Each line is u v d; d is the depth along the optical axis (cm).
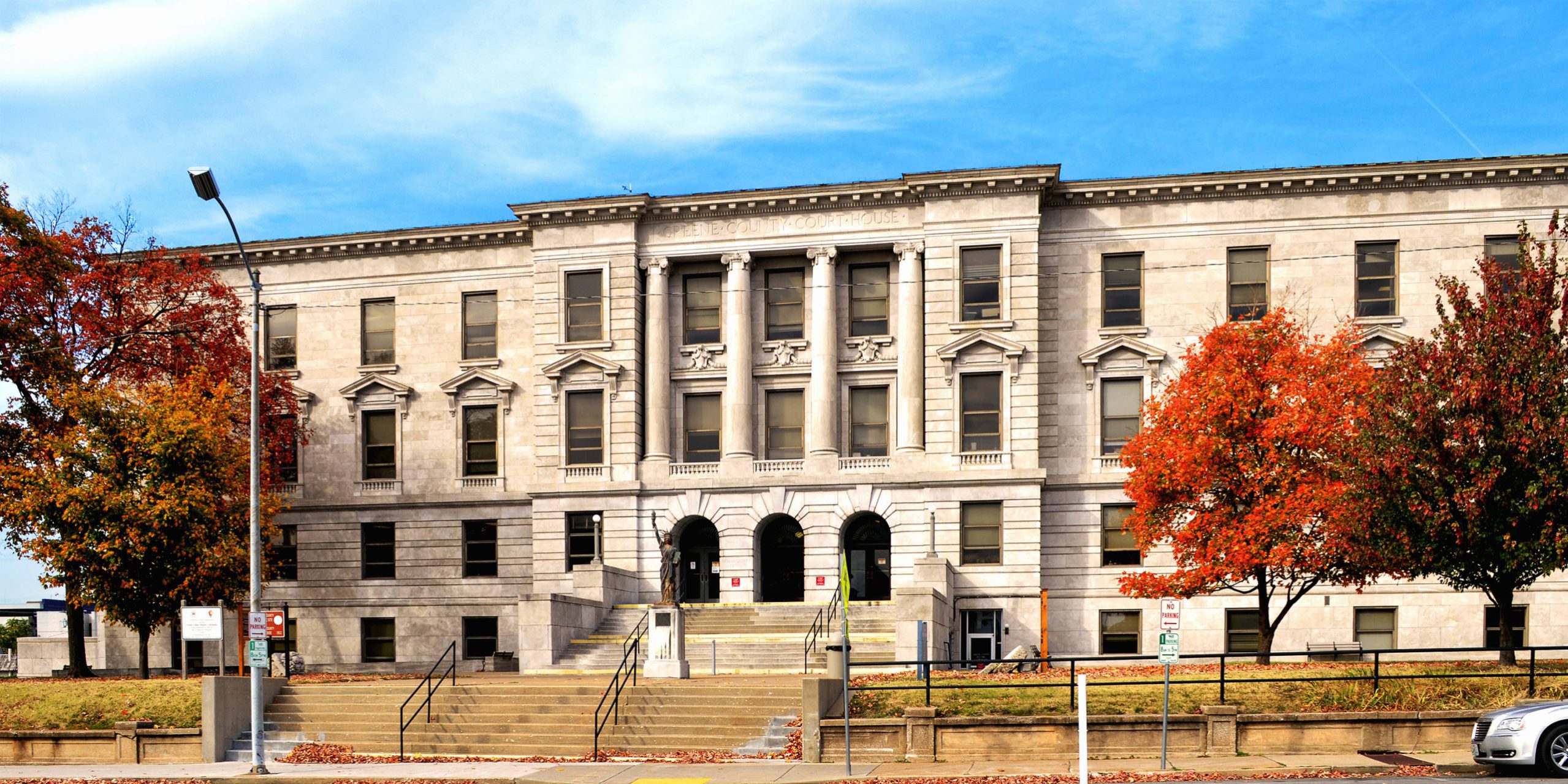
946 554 4841
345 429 5522
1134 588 3834
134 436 4147
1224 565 3591
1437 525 3038
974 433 4925
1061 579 4891
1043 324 5003
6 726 3278
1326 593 4753
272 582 5494
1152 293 4947
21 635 9894
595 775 2634
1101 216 5006
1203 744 2703
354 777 2675
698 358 5191
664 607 3688
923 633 4041
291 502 5503
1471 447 3039
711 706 3142
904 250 5031
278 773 2788
